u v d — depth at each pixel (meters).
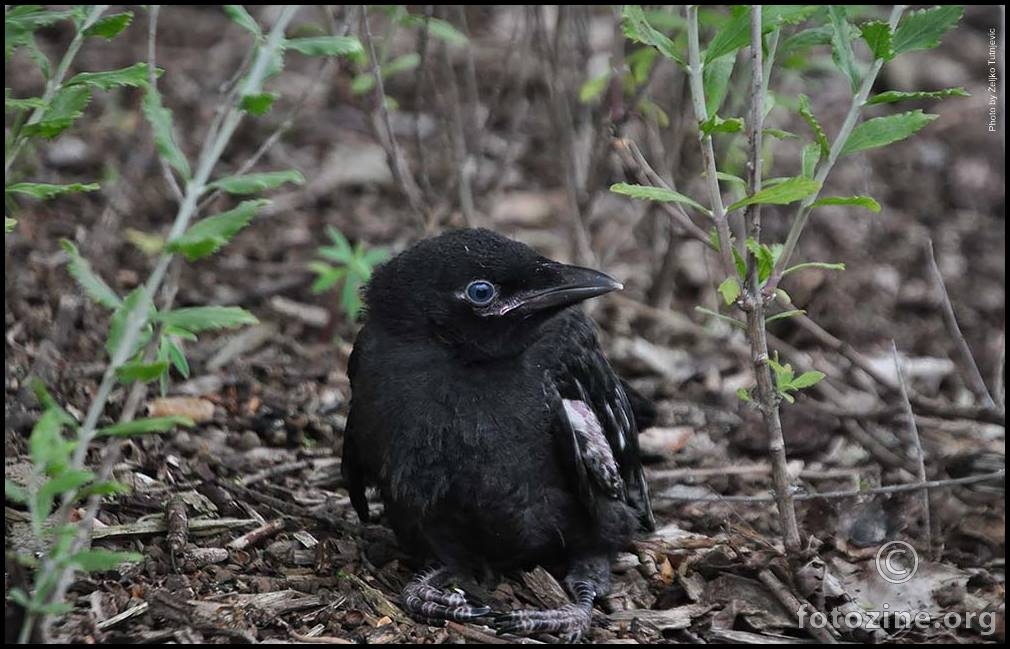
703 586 10.05
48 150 16.62
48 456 7.58
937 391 14.05
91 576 9.26
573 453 9.56
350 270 13.10
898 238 17.08
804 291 15.44
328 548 10.23
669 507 11.45
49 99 8.97
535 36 15.98
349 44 8.87
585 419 9.79
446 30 13.43
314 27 13.46
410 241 16.03
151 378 7.92
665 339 14.69
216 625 8.82
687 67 9.04
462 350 9.55
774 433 9.52
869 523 10.91
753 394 11.94
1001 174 18.53
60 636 8.48
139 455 11.17
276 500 10.87
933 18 9.21
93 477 7.79
